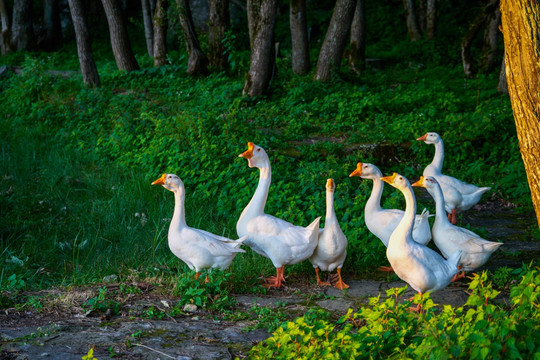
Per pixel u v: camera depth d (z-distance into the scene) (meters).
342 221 8.39
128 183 10.58
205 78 18.75
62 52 26.98
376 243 7.73
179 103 15.37
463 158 12.49
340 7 17.47
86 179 11.15
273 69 16.97
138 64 19.92
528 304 4.03
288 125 14.06
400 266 6.05
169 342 5.04
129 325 5.38
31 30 26.31
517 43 4.30
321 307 6.18
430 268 5.99
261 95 16.12
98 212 9.43
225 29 20.30
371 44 30.36
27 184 10.80
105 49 28.58
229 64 20.66
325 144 12.30
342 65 24.00
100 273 7.16
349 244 7.88
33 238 8.35
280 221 7.05
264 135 12.50
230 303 6.13
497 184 11.49
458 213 10.23
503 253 8.19
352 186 10.28
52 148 12.95
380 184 7.62
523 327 3.63
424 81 19.69
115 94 16.75
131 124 13.23
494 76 21.23
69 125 14.24
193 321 5.65
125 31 19.20
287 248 6.74
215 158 10.72
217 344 5.06
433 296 6.54
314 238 6.76
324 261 6.91
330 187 6.73
